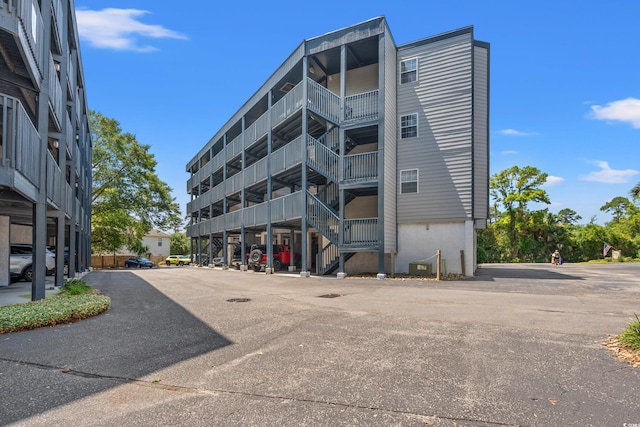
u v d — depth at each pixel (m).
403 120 18.25
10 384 3.98
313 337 5.78
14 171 7.50
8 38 7.80
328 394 3.63
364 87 19.59
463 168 17.02
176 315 7.75
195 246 64.81
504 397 3.51
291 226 22.91
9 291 12.12
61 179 13.27
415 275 16.70
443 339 5.59
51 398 3.61
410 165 17.95
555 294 10.66
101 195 39.06
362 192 18.41
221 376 4.16
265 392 3.71
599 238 39.59
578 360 4.53
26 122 8.21
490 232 41.38
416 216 17.66
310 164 18.00
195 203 38.81
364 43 17.42
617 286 12.77
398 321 6.92
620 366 4.30
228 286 13.95
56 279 13.41
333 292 11.48
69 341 5.67
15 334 6.12
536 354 4.79
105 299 8.76
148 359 4.78
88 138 26.72
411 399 3.50
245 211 24.91
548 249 40.34
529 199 39.03
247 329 6.38
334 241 17.20
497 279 15.42
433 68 17.80
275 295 10.94
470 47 17.11
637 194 39.97
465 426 2.99
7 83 9.13
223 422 3.09
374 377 4.07
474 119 17.86
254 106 25.09
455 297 10.09
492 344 5.28
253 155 26.78
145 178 41.22
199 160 38.53
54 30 12.20
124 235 41.47
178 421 3.12
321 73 20.62
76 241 20.45
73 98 16.45
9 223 14.23
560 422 3.02
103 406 3.43
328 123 19.16
